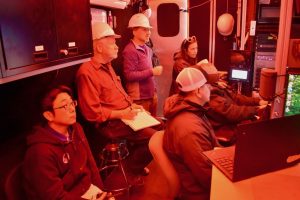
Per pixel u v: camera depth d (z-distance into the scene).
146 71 2.90
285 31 1.60
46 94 1.58
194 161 1.45
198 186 1.54
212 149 1.53
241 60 2.57
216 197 1.08
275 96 1.66
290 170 1.25
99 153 2.60
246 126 1.09
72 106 1.57
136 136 2.38
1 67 1.03
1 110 1.47
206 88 1.63
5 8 1.04
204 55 3.77
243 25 2.80
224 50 3.62
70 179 1.59
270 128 1.13
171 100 1.67
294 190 1.11
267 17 2.28
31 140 1.46
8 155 1.40
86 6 1.71
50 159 1.45
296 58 1.59
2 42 1.03
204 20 3.67
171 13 3.64
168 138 1.60
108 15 2.77
